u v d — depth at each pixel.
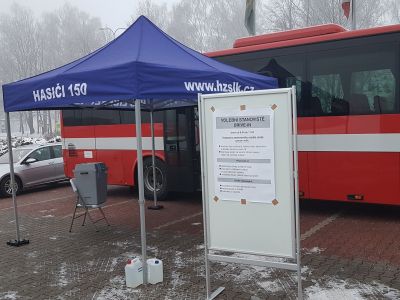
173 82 4.84
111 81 4.66
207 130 4.32
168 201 10.01
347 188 7.30
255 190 4.11
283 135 3.95
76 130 11.21
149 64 4.63
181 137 9.38
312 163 7.61
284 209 4.00
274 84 6.61
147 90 4.60
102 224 7.99
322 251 5.71
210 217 4.37
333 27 7.51
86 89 4.85
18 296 4.75
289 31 7.90
